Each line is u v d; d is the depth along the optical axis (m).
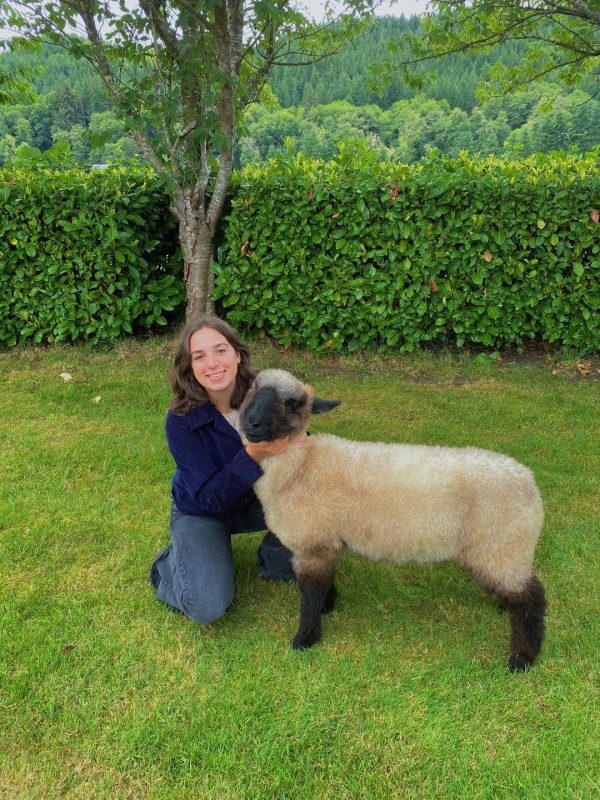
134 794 2.30
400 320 6.99
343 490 2.87
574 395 6.08
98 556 3.73
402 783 2.32
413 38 7.74
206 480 2.97
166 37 6.23
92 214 7.00
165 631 3.10
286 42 7.15
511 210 6.46
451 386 6.48
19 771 2.38
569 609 3.25
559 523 4.03
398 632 3.14
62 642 3.01
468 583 3.52
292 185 6.79
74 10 6.25
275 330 7.32
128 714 2.63
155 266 7.69
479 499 2.69
